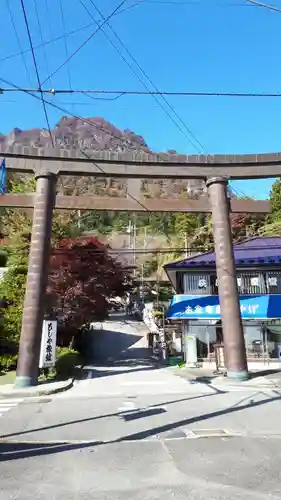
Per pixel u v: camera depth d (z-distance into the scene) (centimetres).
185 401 1114
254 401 1095
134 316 5184
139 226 7625
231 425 788
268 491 432
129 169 1781
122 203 1761
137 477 484
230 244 1706
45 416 932
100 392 1364
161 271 5009
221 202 1752
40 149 1712
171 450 606
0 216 3272
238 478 475
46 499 418
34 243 1612
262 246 2633
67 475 495
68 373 1853
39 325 1530
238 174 1806
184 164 1802
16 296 2369
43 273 1586
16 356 1936
